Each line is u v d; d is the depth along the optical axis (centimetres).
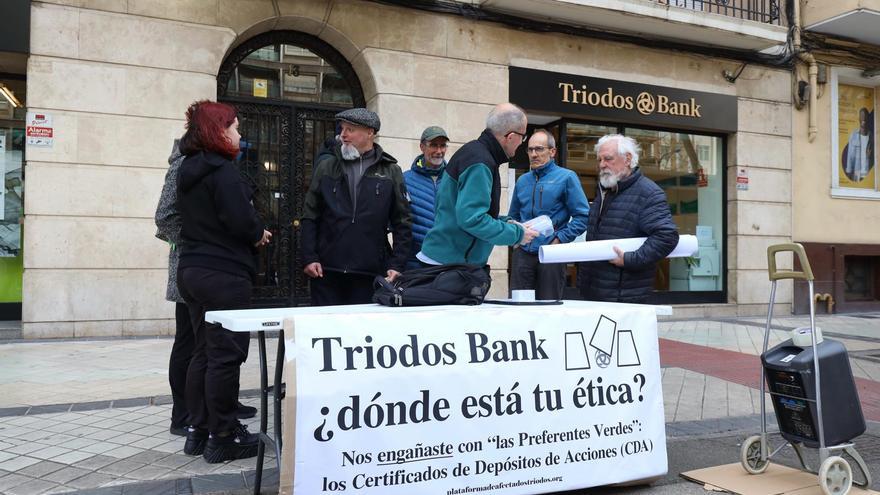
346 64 878
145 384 519
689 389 548
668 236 367
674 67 1035
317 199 433
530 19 927
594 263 395
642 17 933
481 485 286
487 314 297
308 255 429
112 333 729
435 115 880
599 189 411
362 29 841
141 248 739
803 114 1127
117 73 727
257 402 474
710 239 1100
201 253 339
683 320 1009
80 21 711
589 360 317
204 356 358
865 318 1059
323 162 435
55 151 704
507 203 989
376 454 268
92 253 720
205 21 766
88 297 720
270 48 842
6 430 402
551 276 513
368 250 422
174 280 392
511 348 298
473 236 345
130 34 732
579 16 932
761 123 1095
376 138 855
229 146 343
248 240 348
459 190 334
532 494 298
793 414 333
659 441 333
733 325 945
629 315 333
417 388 277
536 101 938
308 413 258
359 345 270
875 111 1185
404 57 863
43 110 698
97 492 306
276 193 839
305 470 256
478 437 287
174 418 397
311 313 274
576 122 1010
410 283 321
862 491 327
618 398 322
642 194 381
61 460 350
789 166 1115
